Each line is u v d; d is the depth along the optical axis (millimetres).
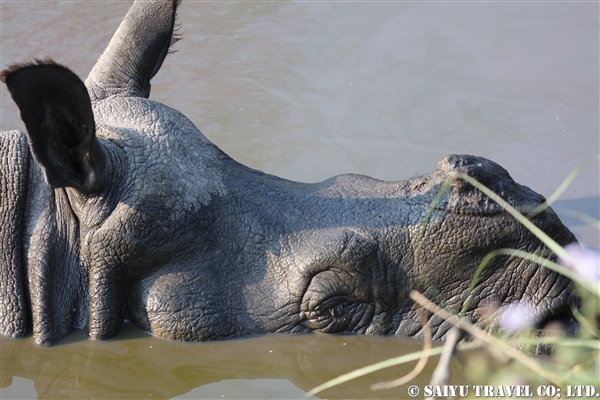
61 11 16500
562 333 7707
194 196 8281
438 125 13141
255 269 8250
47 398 7793
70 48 14906
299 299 8078
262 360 8125
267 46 15570
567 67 14719
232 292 8258
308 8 17031
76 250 8367
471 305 7906
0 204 8359
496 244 7742
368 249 7879
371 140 12742
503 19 16484
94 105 9117
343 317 8102
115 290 8266
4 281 8312
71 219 8391
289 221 8250
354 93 14070
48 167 7625
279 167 11945
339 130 13008
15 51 14703
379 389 7738
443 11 16859
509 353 5852
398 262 7930
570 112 13398
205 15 16734
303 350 8164
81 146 7762
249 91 14047
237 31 16141
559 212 10867
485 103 13711
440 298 7973
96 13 16453
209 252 8305
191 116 13164
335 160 12195
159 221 8172
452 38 15766
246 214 8305
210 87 14141
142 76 9977
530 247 7750
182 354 8188
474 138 12766
